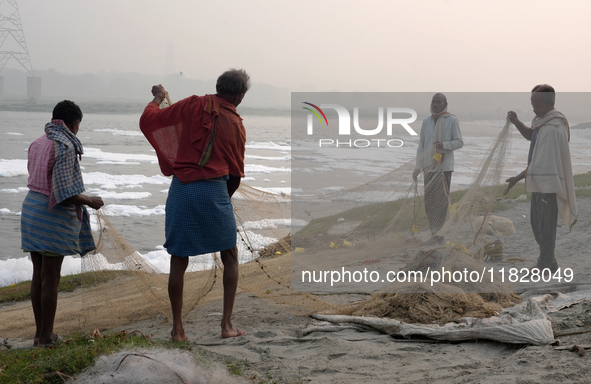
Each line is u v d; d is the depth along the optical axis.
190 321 4.45
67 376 2.80
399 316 4.22
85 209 4.16
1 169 25.12
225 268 3.92
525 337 3.30
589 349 3.05
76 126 3.98
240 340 3.74
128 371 2.60
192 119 3.66
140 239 12.70
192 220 3.63
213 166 3.67
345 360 3.24
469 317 4.04
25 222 3.79
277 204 5.57
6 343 4.21
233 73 3.82
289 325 4.22
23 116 127.19
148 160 35.09
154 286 4.58
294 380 2.87
